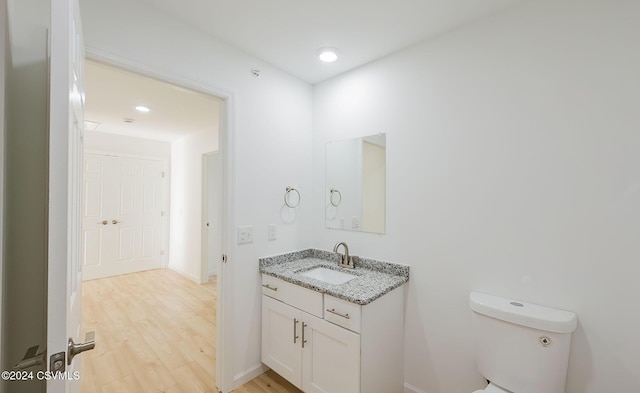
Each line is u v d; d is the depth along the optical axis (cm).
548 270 137
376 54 198
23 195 94
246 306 197
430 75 178
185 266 455
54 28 67
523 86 145
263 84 209
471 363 160
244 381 194
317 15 158
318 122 243
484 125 157
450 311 167
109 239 440
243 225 196
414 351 181
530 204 142
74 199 87
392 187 195
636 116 118
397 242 192
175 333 266
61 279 67
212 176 451
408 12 155
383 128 200
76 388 107
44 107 97
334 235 230
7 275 92
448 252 169
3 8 80
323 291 160
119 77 234
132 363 217
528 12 144
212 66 179
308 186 244
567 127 133
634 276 118
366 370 149
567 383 130
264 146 210
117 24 140
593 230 126
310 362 169
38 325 97
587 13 129
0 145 77
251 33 176
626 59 120
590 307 126
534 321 126
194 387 191
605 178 124
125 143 457
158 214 492
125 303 336
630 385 118
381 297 160
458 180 166
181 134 448
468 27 164
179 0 148
